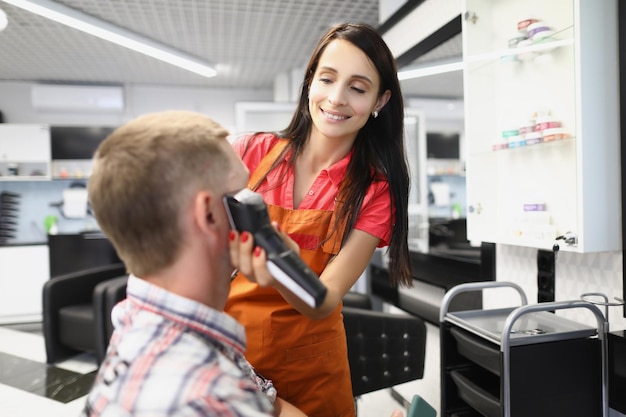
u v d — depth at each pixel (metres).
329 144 1.15
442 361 1.57
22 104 5.77
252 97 6.56
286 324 1.09
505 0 1.94
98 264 4.94
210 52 4.75
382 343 2.13
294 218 1.10
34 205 5.65
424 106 4.21
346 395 1.21
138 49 4.02
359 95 1.04
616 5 1.52
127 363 0.50
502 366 1.26
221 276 0.60
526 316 1.57
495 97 2.02
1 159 5.20
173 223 0.54
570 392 1.32
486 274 2.29
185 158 0.54
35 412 2.75
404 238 1.19
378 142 1.17
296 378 1.12
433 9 2.70
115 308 0.63
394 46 3.21
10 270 4.83
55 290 3.60
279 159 1.17
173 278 0.56
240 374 0.53
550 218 1.74
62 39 4.31
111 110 5.79
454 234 3.54
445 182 5.34
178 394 0.46
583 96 1.49
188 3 3.49
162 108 6.30
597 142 1.51
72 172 5.66
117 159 0.54
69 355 3.70
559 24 1.65
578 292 1.74
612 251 1.59
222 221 0.58
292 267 0.56
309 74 1.15
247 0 3.45
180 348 0.50
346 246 1.08
